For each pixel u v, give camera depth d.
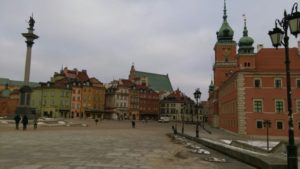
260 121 54.72
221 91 84.12
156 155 17.92
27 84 65.06
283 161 12.98
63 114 121.31
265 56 58.72
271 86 55.25
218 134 58.88
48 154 17.14
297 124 53.50
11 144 22.34
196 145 26.22
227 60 99.94
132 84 151.38
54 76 138.88
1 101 109.06
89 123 80.25
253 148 29.09
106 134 38.59
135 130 54.59
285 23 12.20
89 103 132.50
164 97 167.75
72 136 32.69
